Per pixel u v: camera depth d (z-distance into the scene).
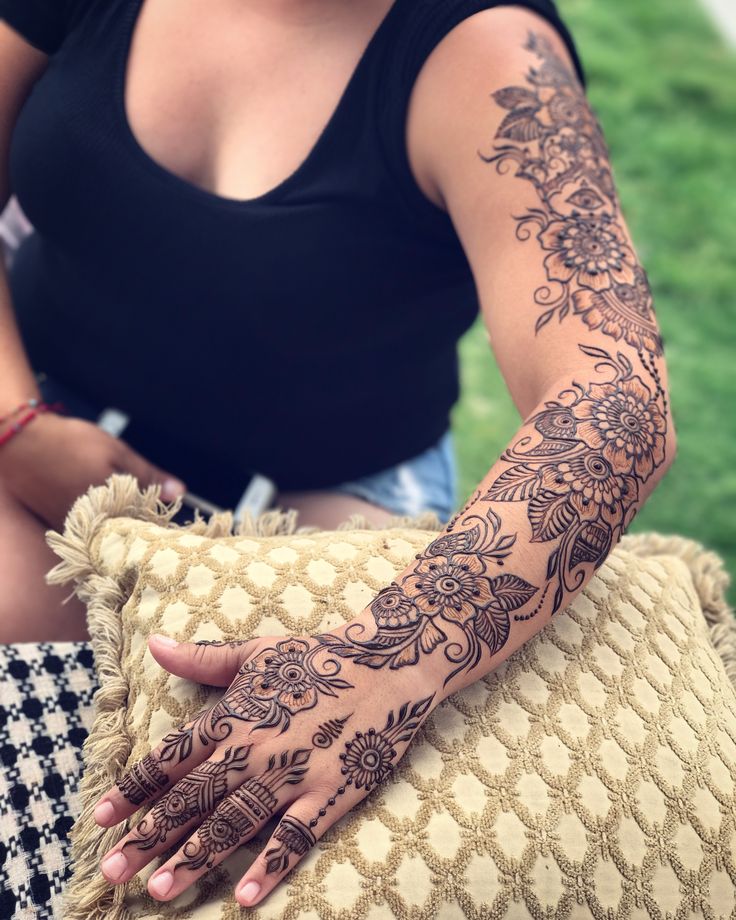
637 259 1.05
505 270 1.03
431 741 0.88
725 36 4.64
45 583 1.23
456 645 0.88
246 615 0.95
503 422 2.67
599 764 0.89
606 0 4.73
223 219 1.15
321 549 1.02
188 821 0.82
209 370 1.30
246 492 1.38
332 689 0.85
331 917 0.80
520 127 1.03
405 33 1.06
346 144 1.11
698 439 2.72
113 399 1.40
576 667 0.95
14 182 1.29
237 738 0.83
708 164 3.74
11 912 0.91
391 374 1.33
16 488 1.29
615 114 3.91
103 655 0.99
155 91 1.18
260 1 1.14
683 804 0.89
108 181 1.19
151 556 1.00
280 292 1.17
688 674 0.99
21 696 1.01
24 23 1.26
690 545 1.20
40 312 1.44
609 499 0.94
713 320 3.11
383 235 1.14
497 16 1.07
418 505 1.47
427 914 0.81
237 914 0.81
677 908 0.85
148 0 1.20
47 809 0.96
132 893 0.86
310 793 0.83
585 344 0.99
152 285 1.24
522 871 0.83
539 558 0.92
